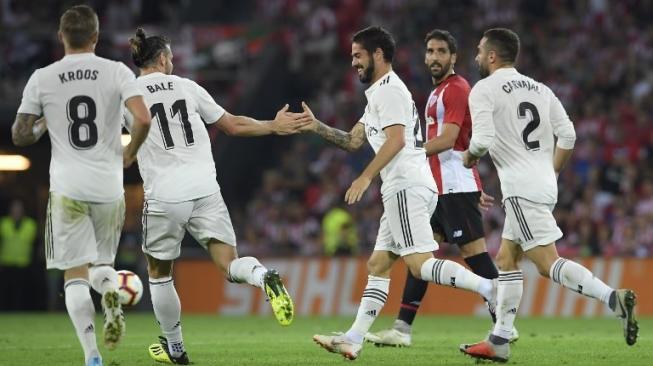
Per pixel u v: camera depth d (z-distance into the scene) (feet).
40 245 253.44
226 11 343.67
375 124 93.20
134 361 100.32
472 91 93.30
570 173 252.83
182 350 95.96
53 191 82.38
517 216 92.68
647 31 295.48
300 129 99.09
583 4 305.12
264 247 257.75
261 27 319.06
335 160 278.87
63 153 82.64
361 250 244.01
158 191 90.89
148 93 92.22
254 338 137.69
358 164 272.31
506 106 93.04
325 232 232.12
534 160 93.04
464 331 154.61
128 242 244.83
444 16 308.81
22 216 248.73
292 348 117.08
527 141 93.09
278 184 279.69
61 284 243.60
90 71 83.05
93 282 83.41
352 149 102.68
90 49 84.28
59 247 82.28
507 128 93.04
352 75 302.86
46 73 83.10
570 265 90.63
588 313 201.57
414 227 91.76
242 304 223.51
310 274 220.43
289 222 262.06
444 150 112.57
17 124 83.30
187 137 92.17
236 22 339.16
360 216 250.16
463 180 117.29
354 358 94.48
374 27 93.76
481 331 154.40
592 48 295.48
